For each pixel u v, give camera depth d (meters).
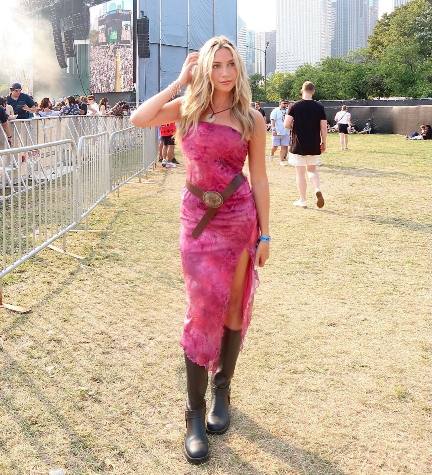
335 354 3.55
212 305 2.50
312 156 8.13
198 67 2.42
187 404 2.66
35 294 4.54
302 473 2.43
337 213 8.02
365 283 4.96
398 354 3.57
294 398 3.03
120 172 9.48
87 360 3.42
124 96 33.81
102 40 33.94
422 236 6.70
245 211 2.50
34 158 5.04
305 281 5.01
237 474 2.42
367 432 2.73
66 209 5.87
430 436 2.71
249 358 3.48
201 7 37.88
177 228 6.98
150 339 3.74
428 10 61.81
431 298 4.60
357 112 32.34
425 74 47.38
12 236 4.49
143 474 2.40
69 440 2.62
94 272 5.16
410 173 12.95
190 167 2.51
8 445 2.57
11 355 3.46
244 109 2.46
